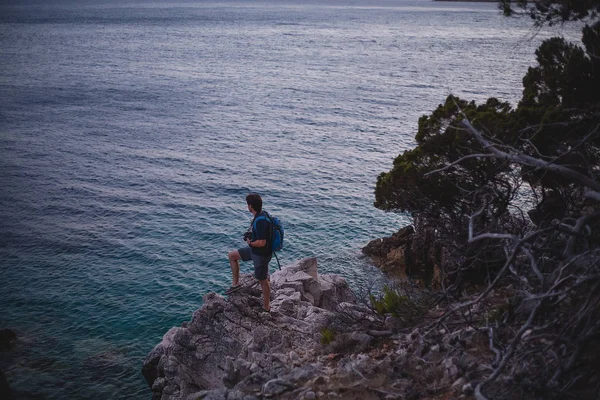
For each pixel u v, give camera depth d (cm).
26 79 12525
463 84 11062
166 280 3042
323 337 849
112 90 11206
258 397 654
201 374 968
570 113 977
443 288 845
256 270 988
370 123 7819
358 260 3117
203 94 10831
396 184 1477
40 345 2327
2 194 4656
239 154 6162
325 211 4131
